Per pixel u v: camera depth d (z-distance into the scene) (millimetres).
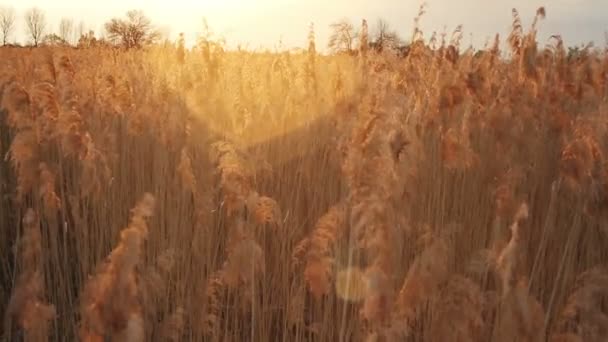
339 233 3934
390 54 8055
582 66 6438
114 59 10484
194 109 6102
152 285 4156
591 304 3402
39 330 3787
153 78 7488
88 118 6613
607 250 4773
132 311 3037
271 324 4898
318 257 3773
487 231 5098
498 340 3484
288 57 7602
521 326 3172
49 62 7492
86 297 3252
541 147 5547
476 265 3852
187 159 5062
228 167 4367
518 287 3199
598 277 3518
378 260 3162
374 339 3117
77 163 6367
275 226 5223
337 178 5496
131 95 6770
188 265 4926
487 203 5062
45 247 5387
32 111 5906
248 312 4922
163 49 9117
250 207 4188
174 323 4293
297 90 6480
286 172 6059
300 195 5895
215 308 4578
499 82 6172
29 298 3783
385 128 3799
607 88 6375
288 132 6098
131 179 6418
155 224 5316
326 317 4465
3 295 5348
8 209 6555
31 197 6227
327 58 7414
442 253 3293
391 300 3121
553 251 4891
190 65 6707
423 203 4824
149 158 6465
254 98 6449
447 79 5621
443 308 3367
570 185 4457
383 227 3219
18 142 5234
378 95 5121
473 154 4953
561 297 4281
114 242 5633
